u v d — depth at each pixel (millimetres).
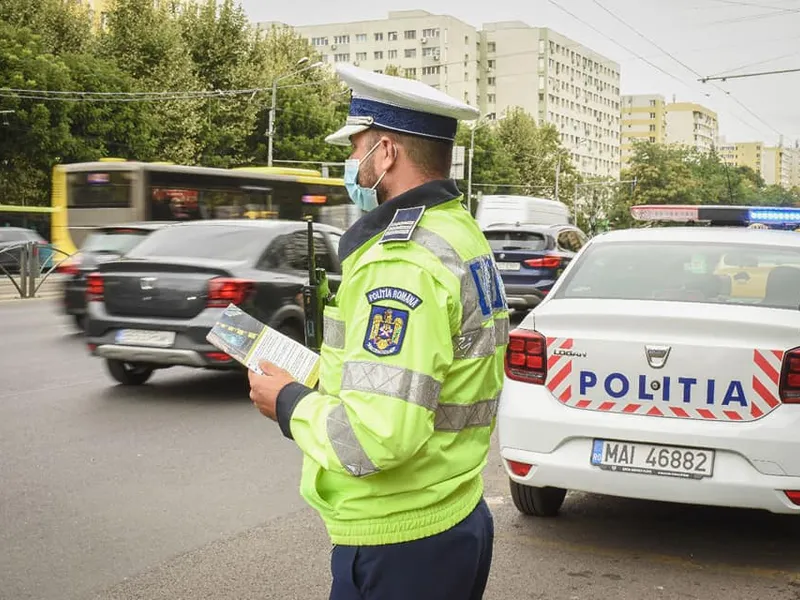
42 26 37375
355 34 138625
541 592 4215
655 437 4320
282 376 2148
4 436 7133
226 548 4738
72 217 21406
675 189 93938
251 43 46031
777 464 4160
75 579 4305
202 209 21844
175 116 38625
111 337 8656
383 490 2006
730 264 4984
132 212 20812
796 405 4188
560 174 89375
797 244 5176
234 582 4289
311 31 141250
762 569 4535
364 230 2080
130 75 38656
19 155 34156
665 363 4336
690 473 4273
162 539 4863
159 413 8055
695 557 4699
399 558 2018
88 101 35281
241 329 2242
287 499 5605
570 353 4535
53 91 33969
